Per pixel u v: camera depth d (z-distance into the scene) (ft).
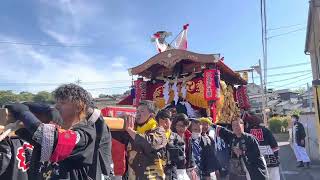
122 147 12.71
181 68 28.86
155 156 12.53
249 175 17.69
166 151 13.79
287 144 74.23
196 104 27.76
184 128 16.66
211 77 26.40
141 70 28.63
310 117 49.98
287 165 45.47
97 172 7.93
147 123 13.05
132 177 13.02
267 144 22.44
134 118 12.64
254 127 22.82
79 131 7.58
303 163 43.09
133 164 12.64
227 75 32.17
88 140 7.68
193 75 28.14
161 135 12.68
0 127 7.77
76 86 8.05
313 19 42.29
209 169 18.42
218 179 21.62
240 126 18.13
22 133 7.66
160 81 30.19
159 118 14.39
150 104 13.28
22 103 7.82
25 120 7.23
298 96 168.66
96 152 7.98
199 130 18.47
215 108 27.14
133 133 11.87
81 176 7.62
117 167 12.60
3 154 8.82
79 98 7.91
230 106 31.91
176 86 28.71
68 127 7.98
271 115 106.73
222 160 20.53
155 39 31.55
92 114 8.16
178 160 14.06
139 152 12.50
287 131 91.20
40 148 7.25
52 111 7.97
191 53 26.35
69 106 7.89
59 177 7.34
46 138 7.05
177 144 14.35
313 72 50.67
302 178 36.22
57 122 7.97
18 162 9.11
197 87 27.78
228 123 28.99
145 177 12.32
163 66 29.37
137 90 30.17
